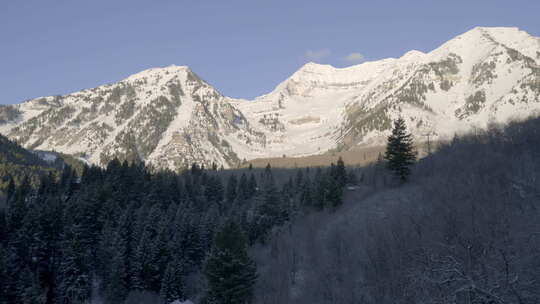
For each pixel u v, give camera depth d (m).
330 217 94.62
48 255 76.38
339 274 69.50
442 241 49.62
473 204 59.19
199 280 77.31
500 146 112.25
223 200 129.88
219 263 55.97
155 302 74.50
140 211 92.38
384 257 62.22
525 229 44.25
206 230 87.94
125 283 75.62
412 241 59.75
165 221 87.62
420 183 98.50
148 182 124.56
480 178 80.69
